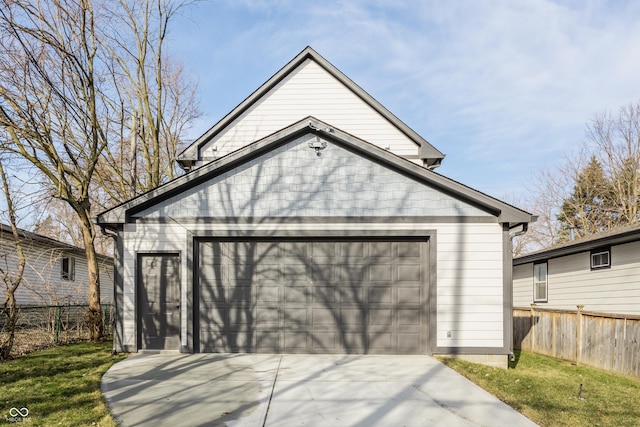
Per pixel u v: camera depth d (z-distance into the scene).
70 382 6.80
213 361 8.30
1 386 6.56
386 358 8.67
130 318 9.02
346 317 9.10
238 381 6.97
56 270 16.59
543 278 15.89
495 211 9.05
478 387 6.91
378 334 9.05
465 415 5.65
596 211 29.52
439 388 6.76
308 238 9.26
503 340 8.81
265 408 5.74
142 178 18.77
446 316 8.89
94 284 11.81
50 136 10.41
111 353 9.12
